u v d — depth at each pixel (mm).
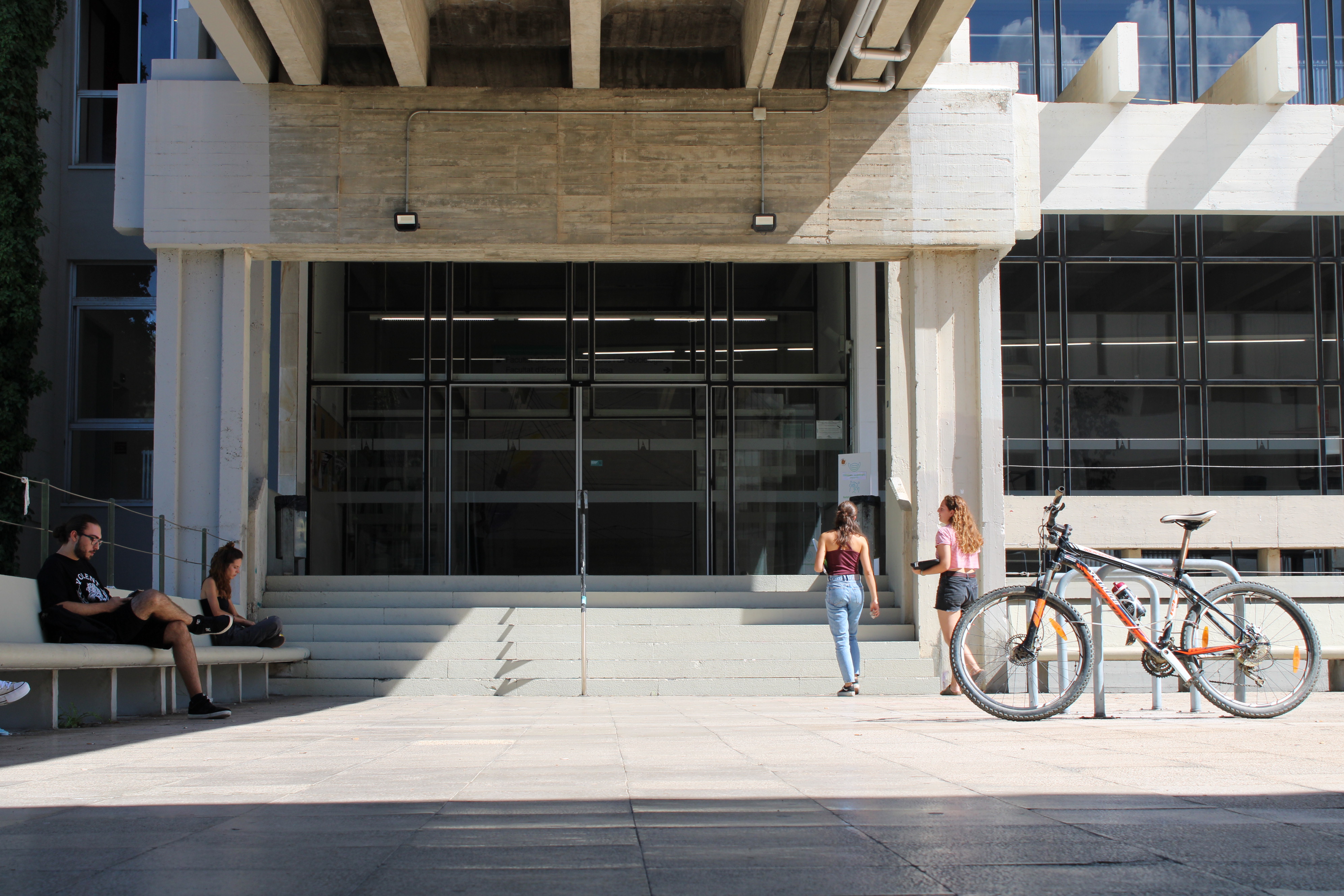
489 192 11672
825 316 16266
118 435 16250
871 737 5008
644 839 2354
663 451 16031
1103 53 14305
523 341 16078
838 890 1840
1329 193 14180
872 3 10148
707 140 11781
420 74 11359
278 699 10492
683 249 11867
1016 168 12031
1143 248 16266
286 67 11289
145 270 16531
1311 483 16000
